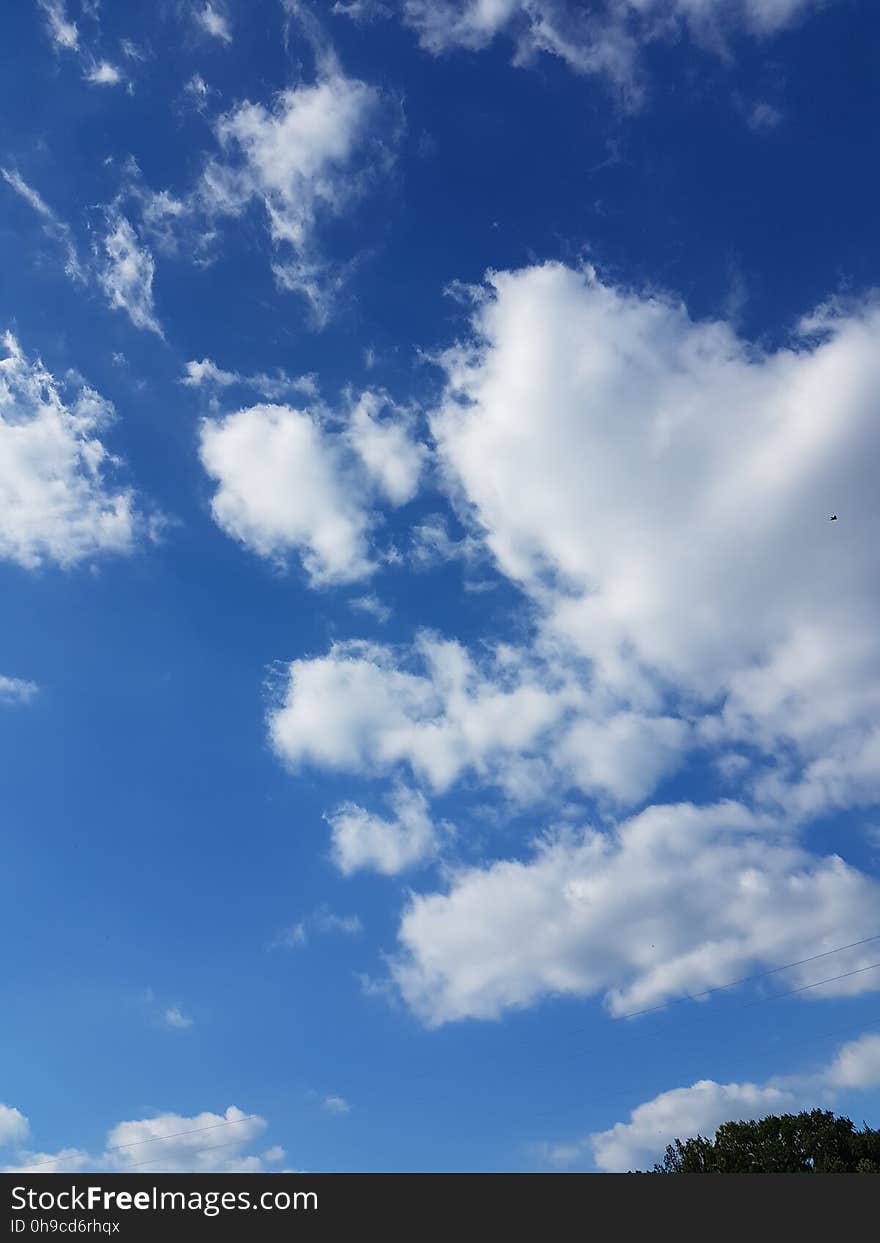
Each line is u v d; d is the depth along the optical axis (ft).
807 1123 250.16
